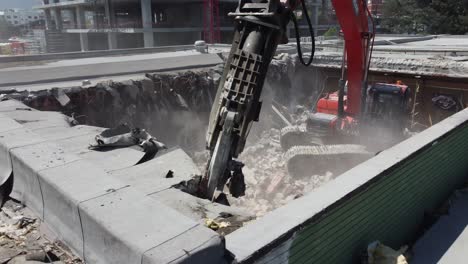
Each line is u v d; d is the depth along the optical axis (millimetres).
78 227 3943
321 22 65562
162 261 3000
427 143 6418
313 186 10336
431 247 6383
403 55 20328
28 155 5109
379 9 62469
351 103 11016
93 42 54844
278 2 6039
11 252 4168
